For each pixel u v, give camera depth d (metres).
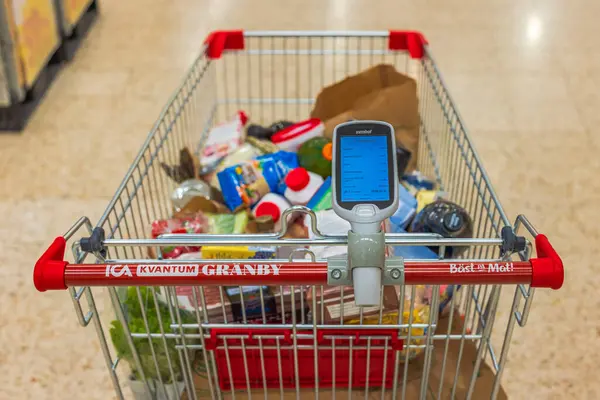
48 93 3.77
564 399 2.02
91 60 4.14
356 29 4.55
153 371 1.80
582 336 2.23
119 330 1.75
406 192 2.07
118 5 4.89
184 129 2.79
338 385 1.84
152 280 1.29
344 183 1.33
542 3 4.92
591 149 3.24
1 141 3.35
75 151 3.27
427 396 1.85
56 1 3.88
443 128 2.55
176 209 2.26
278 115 3.49
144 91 3.80
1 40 3.21
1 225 2.78
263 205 2.06
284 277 1.30
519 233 2.68
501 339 2.21
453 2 4.95
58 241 1.34
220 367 1.81
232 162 2.37
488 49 4.26
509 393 2.03
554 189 2.95
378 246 1.27
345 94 2.60
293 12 4.78
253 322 1.78
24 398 2.06
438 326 2.05
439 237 1.43
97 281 1.28
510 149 3.23
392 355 1.78
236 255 1.79
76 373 2.14
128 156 3.22
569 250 2.60
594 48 4.25
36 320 2.33
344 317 1.68
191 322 1.75
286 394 1.86
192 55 4.20
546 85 3.83
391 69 2.54
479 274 1.28
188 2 4.94
